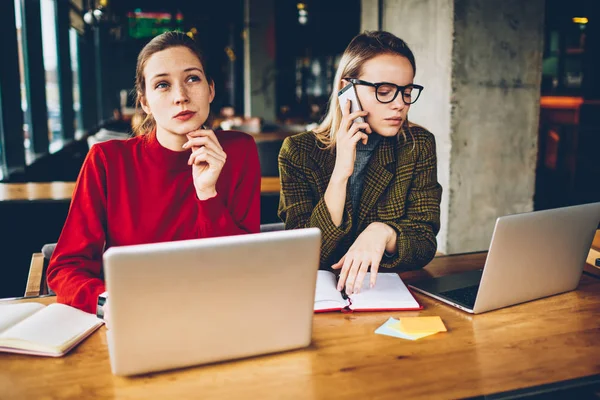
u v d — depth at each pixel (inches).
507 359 45.3
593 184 265.9
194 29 592.7
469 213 143.2
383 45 64.6
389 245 63.9
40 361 44.1
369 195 71.7
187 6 583.2
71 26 330.0
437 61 140.6
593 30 303.4
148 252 38.6
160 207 63.6
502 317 53.7
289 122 440.1
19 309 52.4
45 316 49.7
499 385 41.1
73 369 42.7
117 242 63.6
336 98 70.2
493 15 137.3
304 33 643.5
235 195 69.0
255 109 504.4
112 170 62.9
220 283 41.3
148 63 59.2
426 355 45.7
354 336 49.1
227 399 38.7
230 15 611.8
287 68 662.5
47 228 120.0
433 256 68.1
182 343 41.7
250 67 497.7
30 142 231.1
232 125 334.0
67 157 278.1
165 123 59.6
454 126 137.8
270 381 41.1
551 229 54.8
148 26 602.9
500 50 139.5
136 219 63.3
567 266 58.9
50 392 39.4
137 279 38.8
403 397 39.2
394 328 50.6
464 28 135.1
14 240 118.3
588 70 308.8
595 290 61.6
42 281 74.1
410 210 71.5
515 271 54.3
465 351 46.5
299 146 72.2
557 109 279.0
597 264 69.1
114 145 64.1
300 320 45.4
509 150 144.5
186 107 58.6
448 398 39.1
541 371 43.4
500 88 141.0
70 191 127.3
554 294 59.8
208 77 63.7
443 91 138.9
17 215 117.6
